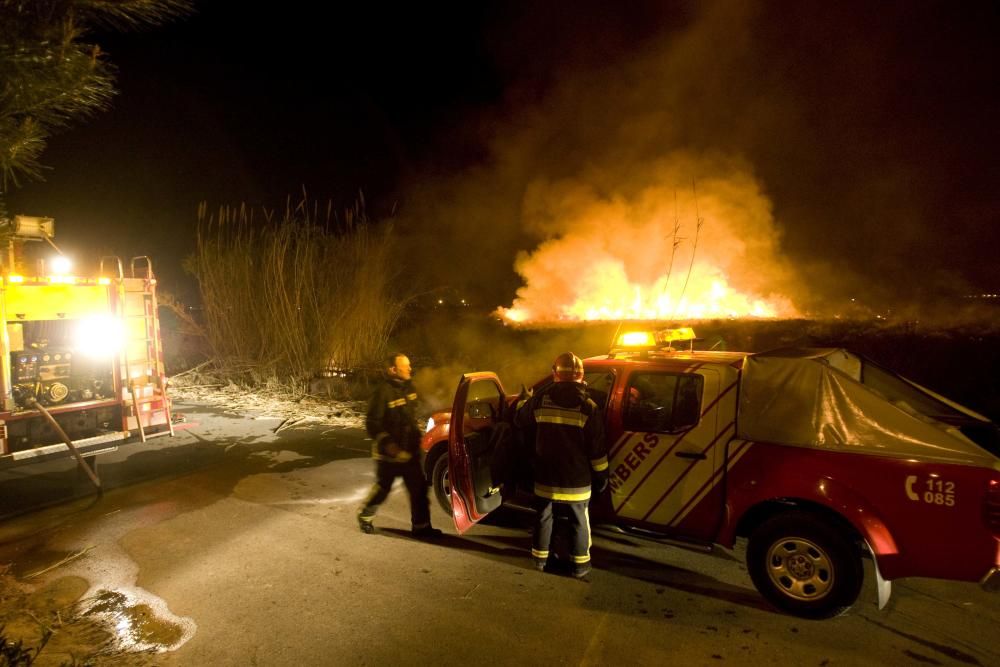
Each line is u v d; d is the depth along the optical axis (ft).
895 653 10.50
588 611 12.01
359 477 20.93
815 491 11.14
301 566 14.07
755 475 11.92
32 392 19.11
